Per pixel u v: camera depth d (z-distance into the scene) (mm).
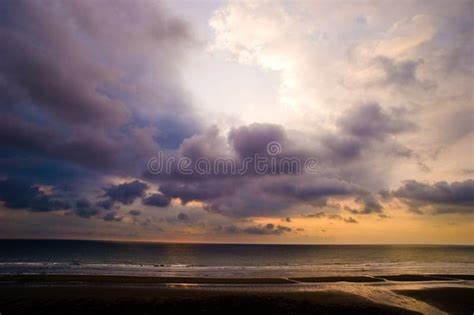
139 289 24891
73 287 25109
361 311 20422
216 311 19938
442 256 90938
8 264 47844
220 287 26703
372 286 28703
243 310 20219
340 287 27969
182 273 38406
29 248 104688
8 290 23719
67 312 19141
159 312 19547
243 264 58906
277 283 29344
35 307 19828
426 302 22906
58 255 73812
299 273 40062
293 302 22016
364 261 69562
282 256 87500
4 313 18719
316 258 79375
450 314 20188
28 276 29641
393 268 49094
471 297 24500
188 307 20547
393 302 22719
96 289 24547
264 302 21891
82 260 60906
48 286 25344
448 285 29656
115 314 19047
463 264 60156
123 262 57938
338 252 114688
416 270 45969
